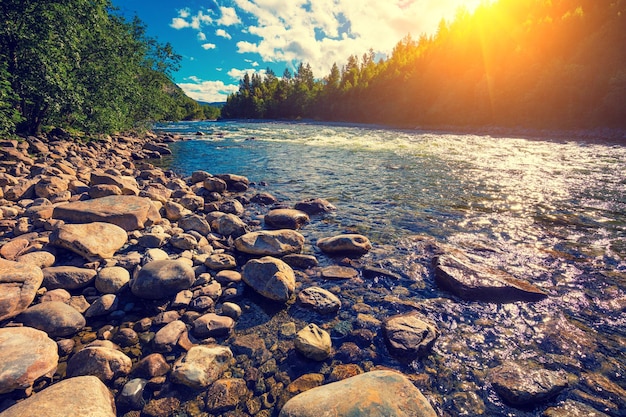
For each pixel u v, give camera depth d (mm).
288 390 2859
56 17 13398
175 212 7258
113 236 5301
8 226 5770
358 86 84125
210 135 31875
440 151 20141
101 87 18047
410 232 6781
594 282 4703
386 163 15430
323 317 3957
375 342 3492
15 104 14789
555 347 3395
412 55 83375
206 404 2693
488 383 2920
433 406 2695
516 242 6191
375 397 2441
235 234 6594
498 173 12906
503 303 4211
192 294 4285
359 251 5719
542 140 29797
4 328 3018
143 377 2914
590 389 2840
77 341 3369
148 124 29969
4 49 12742
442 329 3711
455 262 4922
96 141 19562
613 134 33875
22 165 10336
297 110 99188
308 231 6918
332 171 13508
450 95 58344
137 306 4020
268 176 12664
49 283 4066
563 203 8758
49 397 2299
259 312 4027
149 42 26812
